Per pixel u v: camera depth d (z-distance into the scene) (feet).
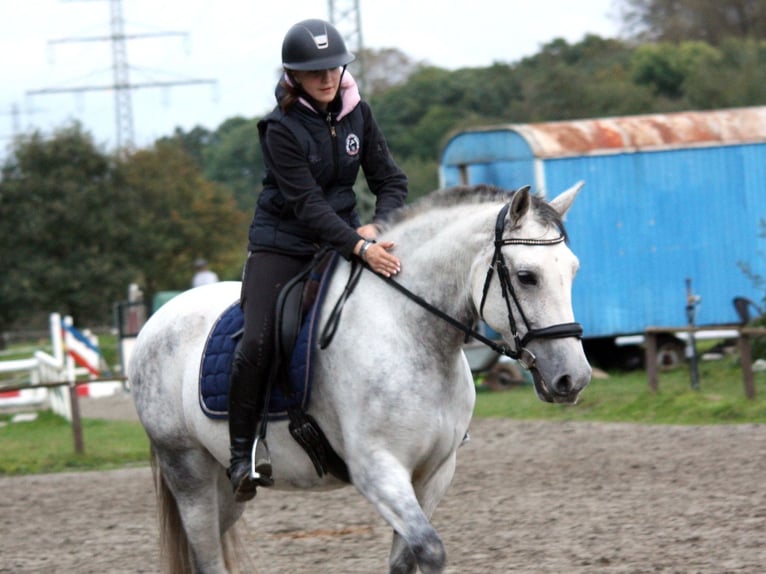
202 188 186.91
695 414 54.13
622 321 76.07
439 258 21.20
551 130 76.89
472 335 20.90
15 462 54.24
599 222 75.82
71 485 46.91
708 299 77.61
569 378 19.31
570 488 38.40
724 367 69.82
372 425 20.80
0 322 173.37
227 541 25.89
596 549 28.76
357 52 144.66
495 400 69.00
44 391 81.92
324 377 21.63
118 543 33.65
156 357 25.34
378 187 23.76
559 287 19.70
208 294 25.75
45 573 29.81
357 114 22.75
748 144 78.38
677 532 30.04
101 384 98.84
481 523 33.37
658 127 78.07
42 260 169.99
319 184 22.41
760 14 250.57
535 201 20.36
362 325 21.34
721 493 35.24
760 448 43.47
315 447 22.03
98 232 173.37
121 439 62.28
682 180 77.30
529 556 28.48
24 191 172.55
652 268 76.69
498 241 20.13
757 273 78.38
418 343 21.08
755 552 27.04
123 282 171.01
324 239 21.86
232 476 22.63
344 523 34.99
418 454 20.99
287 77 22.07
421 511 20.08
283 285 22.34
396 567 21.49
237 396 22.38
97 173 179.32
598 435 51.24
